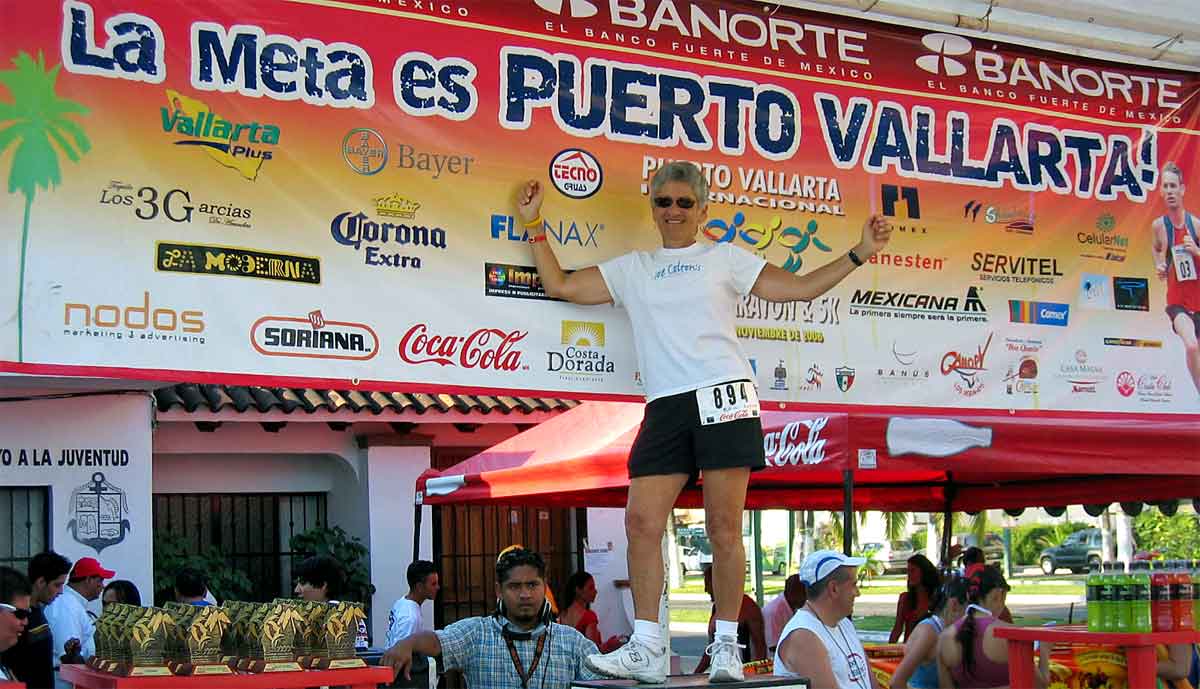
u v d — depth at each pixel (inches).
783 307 228.7
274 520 545.3
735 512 191.6
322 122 200.2
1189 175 264.1
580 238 216.2
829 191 234.1
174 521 524.4
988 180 247.0
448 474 399.9
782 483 406.0
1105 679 243.1
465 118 209.8
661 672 189.8
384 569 530.0
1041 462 280.7
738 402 191.8
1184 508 1454.2
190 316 189.0
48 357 179.9
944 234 242.2
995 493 430.6
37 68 183.0
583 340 214.1
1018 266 247.6
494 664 224.2
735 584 190.7
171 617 171.8
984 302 244.1
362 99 203.2
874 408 233.3
